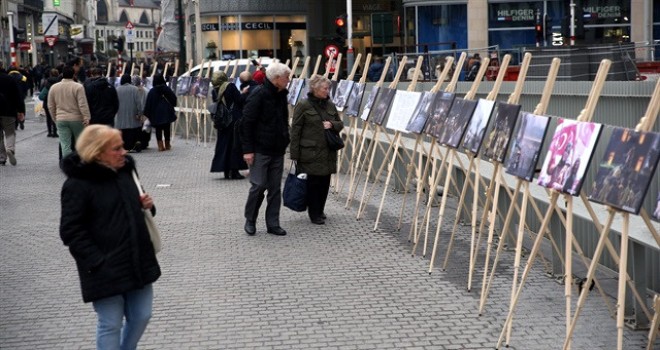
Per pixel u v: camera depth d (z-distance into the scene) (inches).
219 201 527.5
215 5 1945.1
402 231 428.8
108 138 214.1
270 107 412.2
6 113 722.8
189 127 980.6
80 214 212.1
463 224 438.3
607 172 228.8
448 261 365.7
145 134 828.0
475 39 1480.1
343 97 548.1
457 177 450.9
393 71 830.5
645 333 268.7
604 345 258.4
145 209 222.2
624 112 378.3
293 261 371.9
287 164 693.9
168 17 2513.5
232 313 300.2
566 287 249.8
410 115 415.8
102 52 5300.2
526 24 1472.7
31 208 522.3
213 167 621.0
